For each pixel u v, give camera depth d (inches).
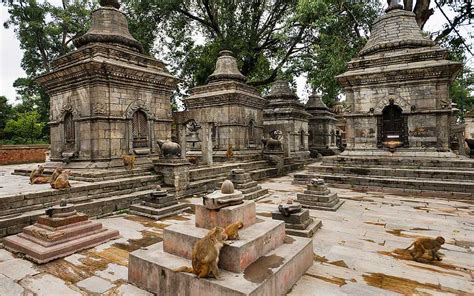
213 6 993.5
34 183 386.0
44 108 1483.8
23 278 187.8
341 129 1440.7
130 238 263.3
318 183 376.2
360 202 399.9
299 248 187.3
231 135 677.9
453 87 1544.0
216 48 967.6
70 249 225.0
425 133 506.6
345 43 745.0
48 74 471.5
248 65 1058.7
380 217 321.7
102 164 424.8
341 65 677.9
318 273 188.7
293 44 960.3
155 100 522.6
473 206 371.9
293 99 969.5
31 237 235.6
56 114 499.2
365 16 764.6
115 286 177.0
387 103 534.6
